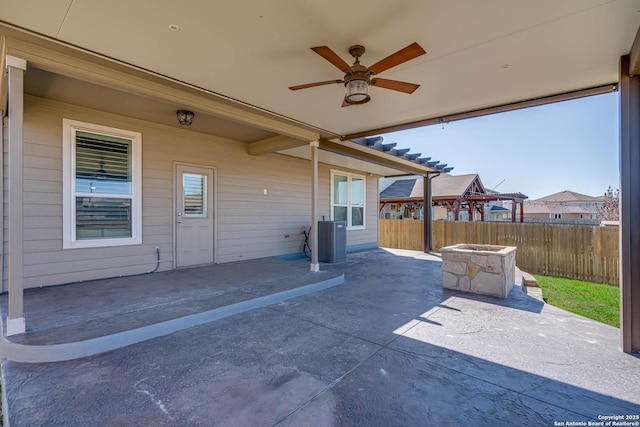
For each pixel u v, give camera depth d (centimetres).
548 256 802
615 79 357
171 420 181
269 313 375
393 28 260
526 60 314
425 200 1018
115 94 418
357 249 1040
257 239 718
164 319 311
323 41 280
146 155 536
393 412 191
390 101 427
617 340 301
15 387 212
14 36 267
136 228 524
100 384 217
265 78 356
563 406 197
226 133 618
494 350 278
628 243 277
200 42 281
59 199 448
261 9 235
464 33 268
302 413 189
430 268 696
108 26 255
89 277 475
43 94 418
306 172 841
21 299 271
